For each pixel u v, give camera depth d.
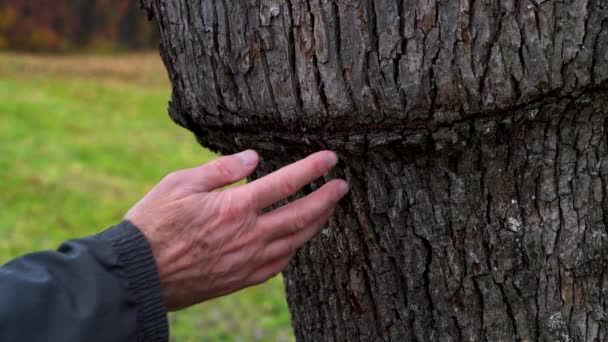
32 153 5.00
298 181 0.85
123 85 8.93
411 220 0.90
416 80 0.83
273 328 2.72
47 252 0.79
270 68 0.87
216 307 2.88
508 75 0.82
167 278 0.82
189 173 0.84
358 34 0.83
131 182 4.70
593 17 0.81
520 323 0.91
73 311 0.76
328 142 0.87
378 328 0.97
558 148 0.86
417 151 0.86
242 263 0.85
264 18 0.86
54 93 7.66
